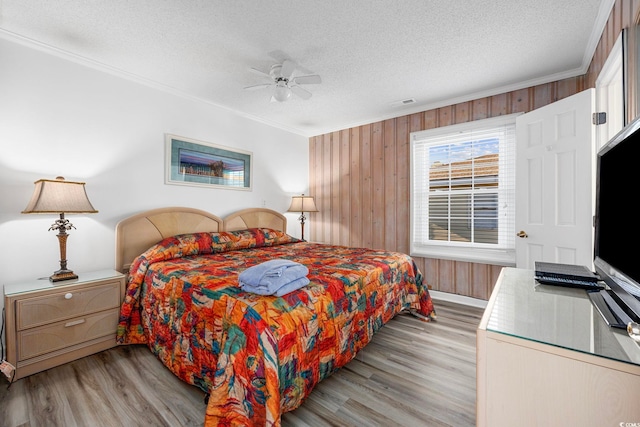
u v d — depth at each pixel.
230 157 3.71
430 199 3.64
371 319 2.10
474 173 3.32
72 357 2.06
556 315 1.01
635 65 1.42
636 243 0.92
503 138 3.13
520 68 2.64
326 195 4.68
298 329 1.46
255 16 1.92
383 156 4.02
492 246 3.21
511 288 1.33
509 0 1.78
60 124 2.38
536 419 0.83
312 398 1.69
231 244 3.09
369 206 4.16
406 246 3.79
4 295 1.93
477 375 0.91
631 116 1.45
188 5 1.81
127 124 2.79
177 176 3.18
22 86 2.19
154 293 2.12
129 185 2.79
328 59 2.49
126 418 1.51
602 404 0.73
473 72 2.72
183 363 1.76
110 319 2.24
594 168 2.11
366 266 2.25
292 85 2.77
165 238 2.90
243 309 1.44
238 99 3.40
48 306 1.95
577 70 2.65
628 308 0.99
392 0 1.77
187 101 3.27
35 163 2.25
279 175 4.41
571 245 2.27
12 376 1.79
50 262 2.32
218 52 2.38
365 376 1.91
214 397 1.33
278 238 3.61
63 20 1.96
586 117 2.15
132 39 2.20
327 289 1.74
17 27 2.04
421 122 3.67
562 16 1.93
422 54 2.41
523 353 0.84
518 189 2.75
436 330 2.62
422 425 1.47
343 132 4.46
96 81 2.58
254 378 1.29
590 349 0.77
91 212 2.19
